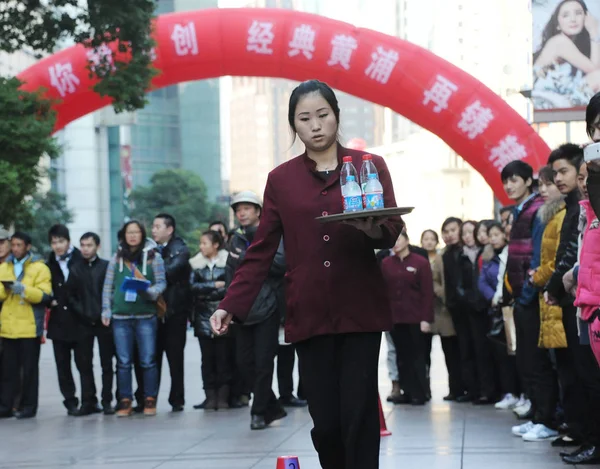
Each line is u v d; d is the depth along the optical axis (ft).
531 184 27.14
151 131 361.92
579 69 36.60
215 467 23.08
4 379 35.53
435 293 36.47
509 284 26.50
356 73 45.42
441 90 44.91
